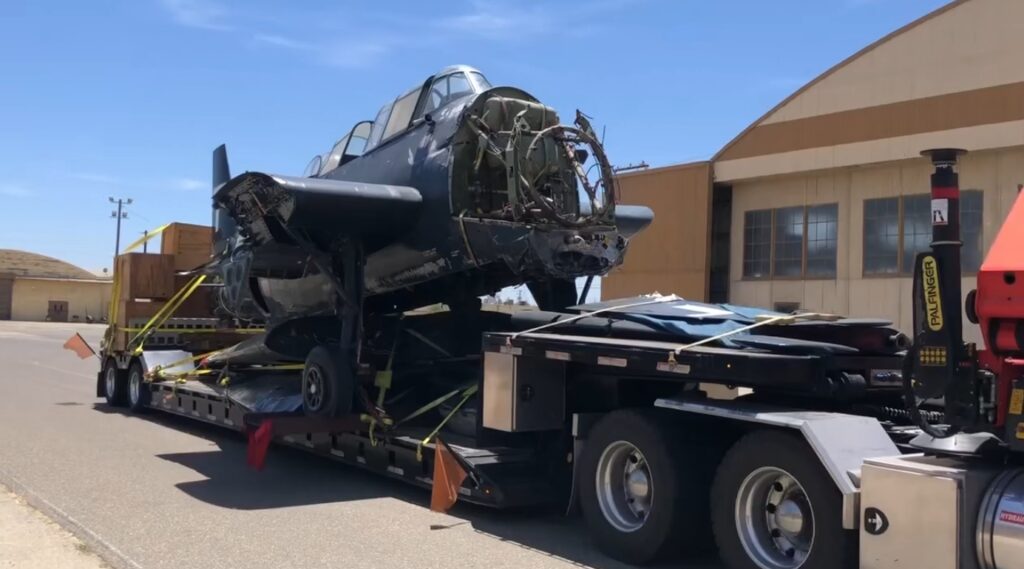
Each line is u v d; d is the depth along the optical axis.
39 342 35.31
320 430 8.24
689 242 22.95
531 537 6.42
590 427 6.32
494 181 8.48
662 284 23.55
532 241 7.76
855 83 19.83
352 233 8.78
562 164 8.27
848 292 20.41
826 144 20.34
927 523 4.15
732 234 23.06
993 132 17.41
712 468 5.54
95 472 8.59
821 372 5.13
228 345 14.32
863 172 20.25
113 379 14.20
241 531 6.42
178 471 8.81
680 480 5.43
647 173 24.12
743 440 5.11
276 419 8.12
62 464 8.95
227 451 10.15
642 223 10.91
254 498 7.61
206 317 14.44
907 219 19.38
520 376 6.63
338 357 8.55
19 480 8.02
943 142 18.17
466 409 7.75
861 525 4.41
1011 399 4.09
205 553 5.82
